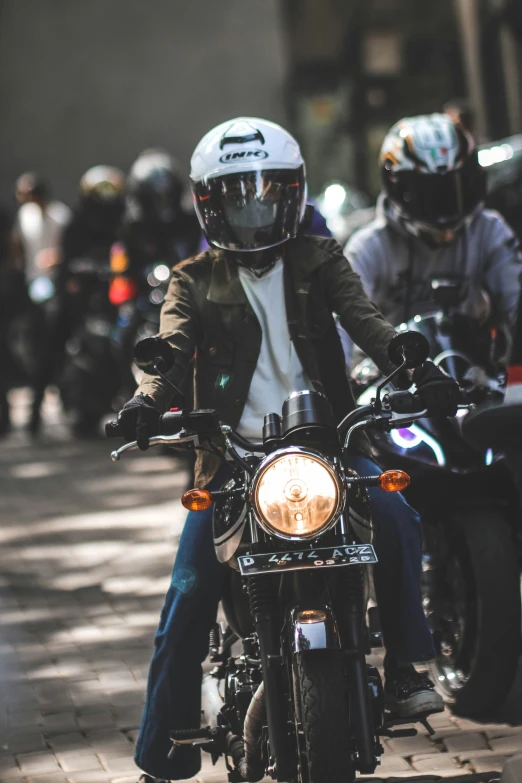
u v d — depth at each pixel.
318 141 36.16
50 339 19.47
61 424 21.41
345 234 20.88
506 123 24.19
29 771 6.84
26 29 36.56
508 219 13.73
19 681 8.34
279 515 5.14
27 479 16.02
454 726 7.21
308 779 5.25
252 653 5.89
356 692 5.34
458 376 7.29
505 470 7.07
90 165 36.75
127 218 18.41
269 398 6.03
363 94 34.62
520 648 7.12
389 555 6.00
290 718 5.43
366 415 5.54
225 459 5.58
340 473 5.35
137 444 5.38
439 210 7.93
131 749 7.11
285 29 36.44
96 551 11.88
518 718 7.30
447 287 7.53
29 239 23.14
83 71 36.72
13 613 9.97
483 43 24.31
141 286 18.33
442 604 7.55
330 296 6.12
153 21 36.69
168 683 5.97
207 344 6.07
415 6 34.22
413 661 6.00
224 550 5.62
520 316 6.51
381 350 5.83
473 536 7.14
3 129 36.56
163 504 13.86
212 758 6.10
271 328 6.06
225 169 6.00
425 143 7.92
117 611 9.89
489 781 6.41
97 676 8.38
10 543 12.44
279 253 6.14
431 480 7.21
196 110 36.78
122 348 18.45
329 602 5.46
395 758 6.78
